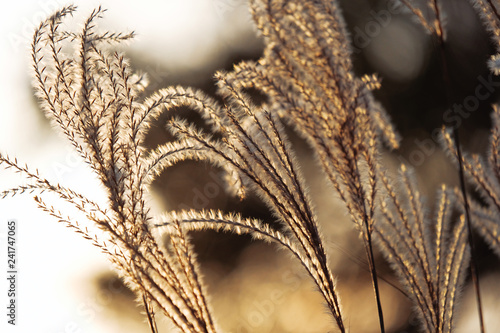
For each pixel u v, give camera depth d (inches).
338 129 40.8
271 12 40.9
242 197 41.4
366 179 41.4
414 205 42.8
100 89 40.1
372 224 41.4
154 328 40.4
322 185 74.8
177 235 40.4
